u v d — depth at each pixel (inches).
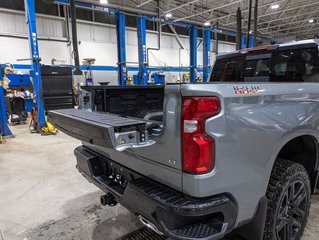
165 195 55.0
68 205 111.2
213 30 508.4
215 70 134.0
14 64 464.4
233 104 53.3
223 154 52.7
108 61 592.1
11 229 93.7
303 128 72.4
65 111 82.9
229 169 54.3
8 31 467.2
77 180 140.2
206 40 496.1
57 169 159.2
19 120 351.3
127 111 102.6
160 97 113.4
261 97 59.3
